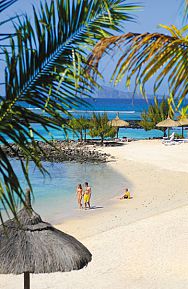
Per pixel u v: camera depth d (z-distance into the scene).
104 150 50.62
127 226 19.44
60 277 13.84
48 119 3.29
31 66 3.22
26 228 9.44
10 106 3.19
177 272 13.88
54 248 9.32
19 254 9.09
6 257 9.07
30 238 9.34
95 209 25.27
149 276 13.61
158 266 14.41
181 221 19.92
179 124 58.00
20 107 3.21
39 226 9.59
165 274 13.73
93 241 17.39
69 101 3.33
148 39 3.52
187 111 3.98
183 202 26.06
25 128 3.24
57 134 63.09
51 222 22.55
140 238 17.47
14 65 3.15
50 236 9.54
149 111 61.84
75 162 43.84
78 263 9.37
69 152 47.34
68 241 9.74
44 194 29.66
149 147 51.69
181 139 55.97
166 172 37.47
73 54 3.28
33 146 3.32
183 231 18.28
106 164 42.62
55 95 3.29
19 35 3.10
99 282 13.29
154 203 26.27
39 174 37.12
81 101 3.34
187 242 16.81
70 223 22.17
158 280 13.28
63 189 31.47
